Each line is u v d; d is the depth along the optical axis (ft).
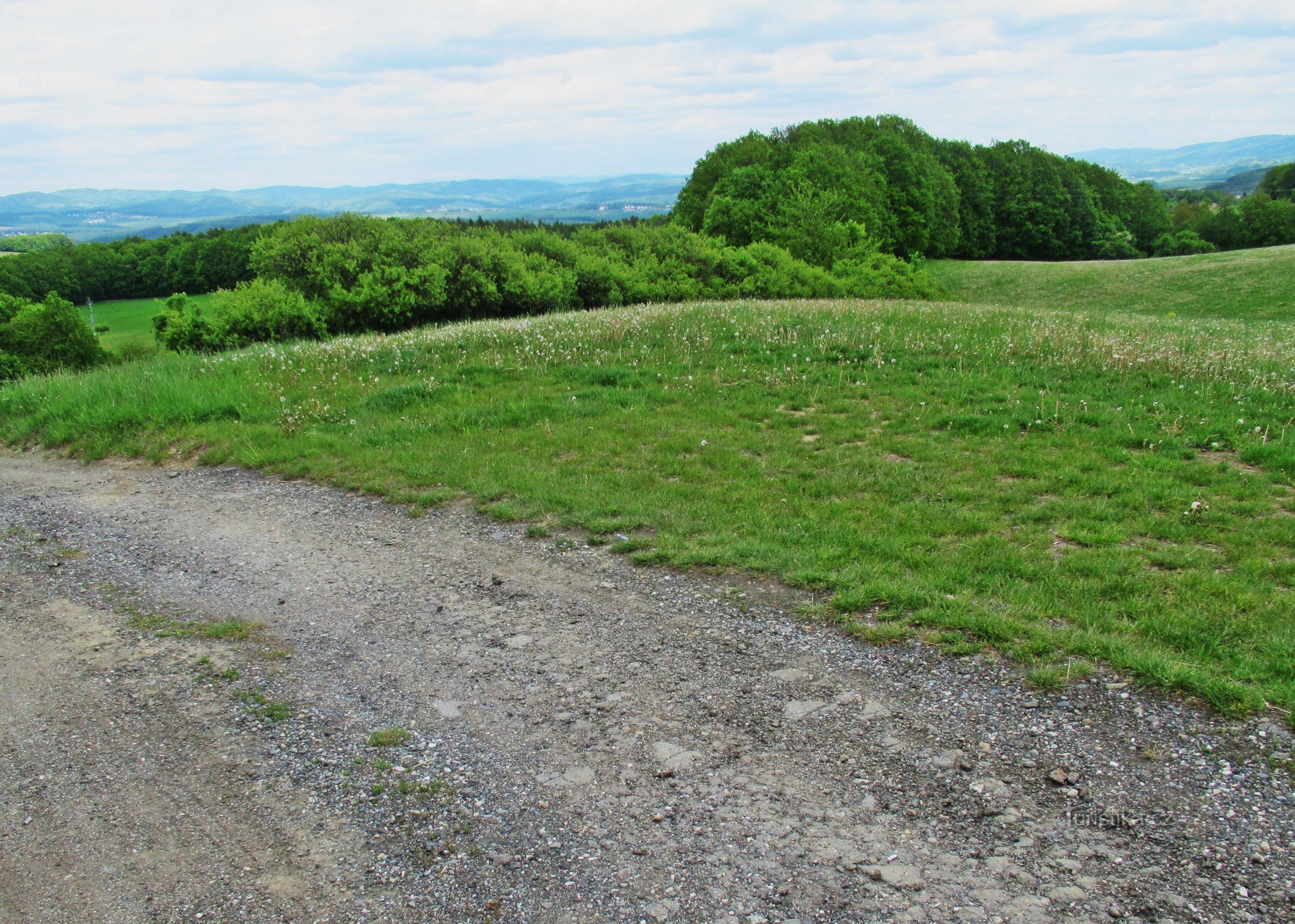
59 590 22.75
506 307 93.09
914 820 12.47
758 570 21.13
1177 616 17.08
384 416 37.91
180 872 12.16
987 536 21.88
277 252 84.74
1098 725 14.19
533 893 11.43
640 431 33.60
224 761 14.79
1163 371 37.86
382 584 22.11
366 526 26.53
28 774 14.60
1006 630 17.03
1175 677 14.84
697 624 18.86
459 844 12.48
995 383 37.70
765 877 11.51
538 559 23.06
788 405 36.76
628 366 44.21
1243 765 12.91
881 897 11.01
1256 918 10.25
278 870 12.13
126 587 22.76
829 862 11.73
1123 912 10.47
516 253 99.91
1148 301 136.98
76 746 15.42
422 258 86.17
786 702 15.69
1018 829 12.14
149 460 35.94
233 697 16.89
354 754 14.84
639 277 119.14
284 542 25.64
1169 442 28.68
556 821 12.89
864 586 19.42
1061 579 19.21
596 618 19.51
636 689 16.44
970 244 214.07
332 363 47.32
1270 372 37.24
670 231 135.44
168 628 20.15
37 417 42.19
